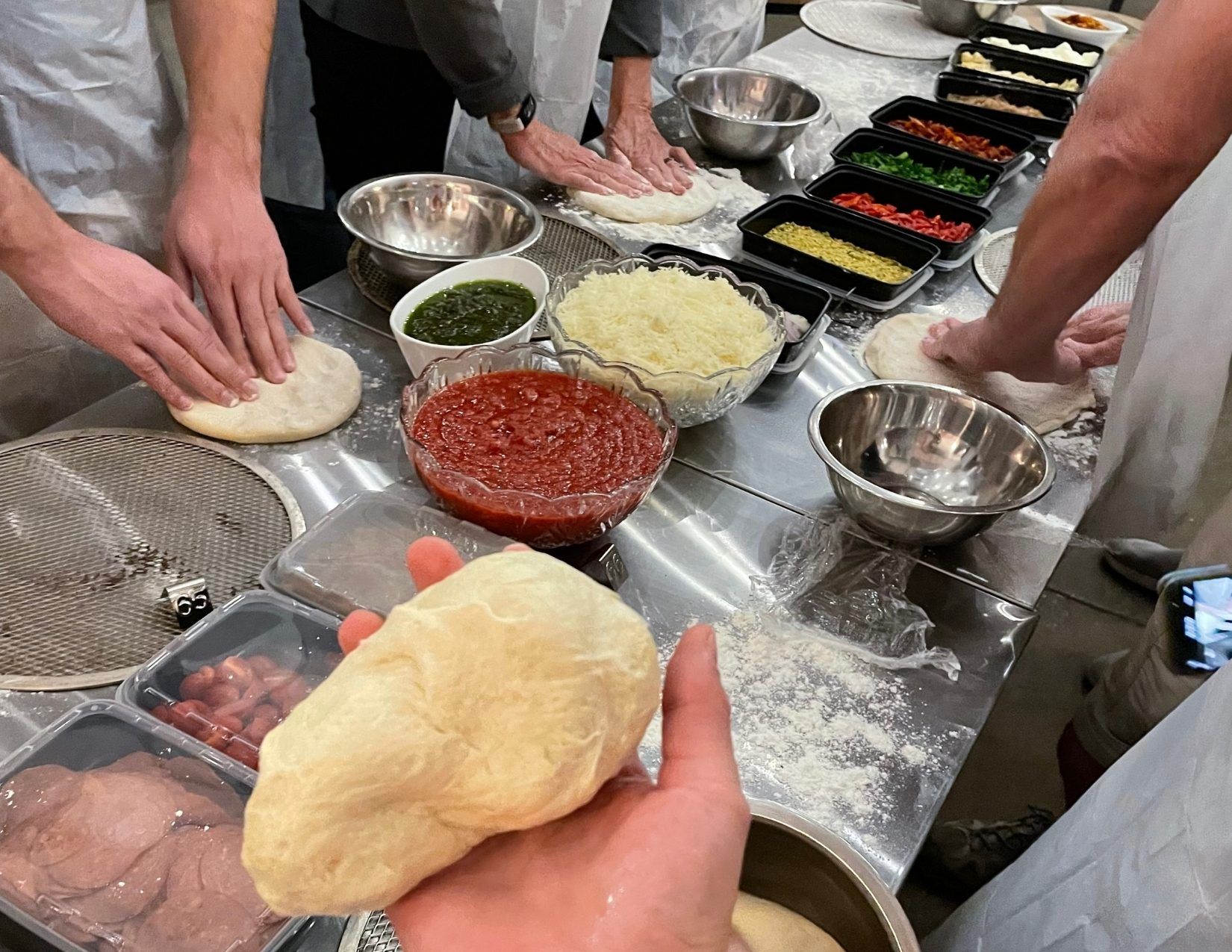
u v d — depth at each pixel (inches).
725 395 46.6
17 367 59.2
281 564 37.4
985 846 61.9
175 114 61.5
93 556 38.4
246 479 43.6
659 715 35.0
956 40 116.0
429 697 20.8
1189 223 49.7
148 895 26.2
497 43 65.1
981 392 57.0
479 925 20.8
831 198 75.2
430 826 21.2
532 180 74.1
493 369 45.0
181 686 32.5
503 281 53.7
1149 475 59.8
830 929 30.0
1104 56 112.1
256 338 48.9
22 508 40.0
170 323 45.0
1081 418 57.3
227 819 28.3
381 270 59.6
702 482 47.6
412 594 36.4
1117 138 43.2
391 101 85.7
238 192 51.8
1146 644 54.7
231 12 52.6
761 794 33.0
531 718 20.9
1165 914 27.6
